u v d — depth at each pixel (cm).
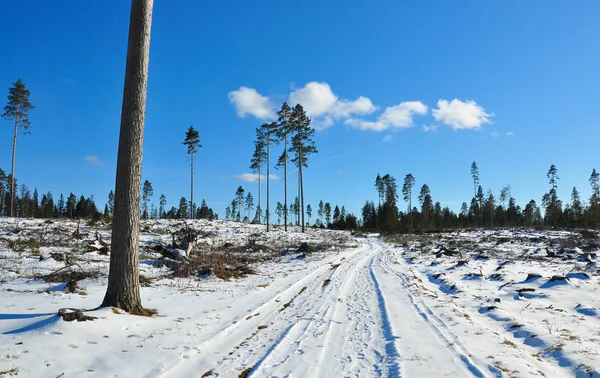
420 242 3712
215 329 682
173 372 472
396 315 807
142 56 726
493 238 3681
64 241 1970
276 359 538
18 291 894
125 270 701
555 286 1086
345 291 1156
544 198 7975
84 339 531
